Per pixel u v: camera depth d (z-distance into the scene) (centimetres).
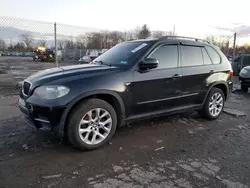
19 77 1179
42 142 353
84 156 316
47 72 356
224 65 512
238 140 398
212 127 462
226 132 436
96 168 285
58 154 318
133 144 361
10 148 330
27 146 338
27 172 271
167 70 402
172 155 329
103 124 341
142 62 365
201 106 480
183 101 440
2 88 797
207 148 359
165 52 408
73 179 260
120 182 256
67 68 367
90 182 255
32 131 394
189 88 441
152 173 278
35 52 2664
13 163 290
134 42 438
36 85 317
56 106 296
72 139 317
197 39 480
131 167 290
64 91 303
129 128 432
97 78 329
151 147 353
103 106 335
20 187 242
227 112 577
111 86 335
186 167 295
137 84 364
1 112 502
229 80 525
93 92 319
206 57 479
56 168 281
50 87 304
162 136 400
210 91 486
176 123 474
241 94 905
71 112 314
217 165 304
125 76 352
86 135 326
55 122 303
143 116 388
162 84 396
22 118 462
